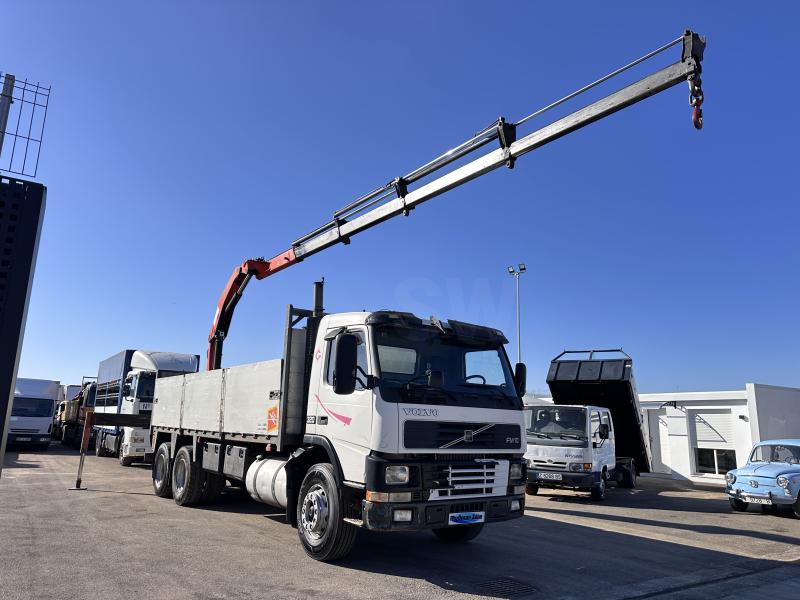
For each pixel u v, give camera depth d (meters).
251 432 8.60
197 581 5.80
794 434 20.89
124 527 8.44
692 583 6.43
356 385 6.61
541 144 7.31
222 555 6.92
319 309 8.32
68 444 30.36
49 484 13.42
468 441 6.62
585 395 16.12
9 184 2.50
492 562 7.05
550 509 12.07
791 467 12.31
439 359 6.98
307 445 7.56
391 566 6.67
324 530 6.68
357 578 6.11
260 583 5.80
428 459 6.36
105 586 5.55
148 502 10.96
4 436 2.28
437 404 6.53
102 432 22.73
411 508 6.06
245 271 13.24
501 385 7.35
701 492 16.94
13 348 2.36
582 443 13.37
